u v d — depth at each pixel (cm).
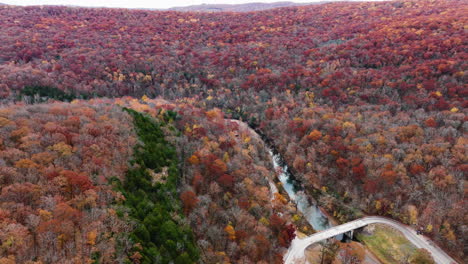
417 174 10175
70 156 6944
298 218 9862
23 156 6525
